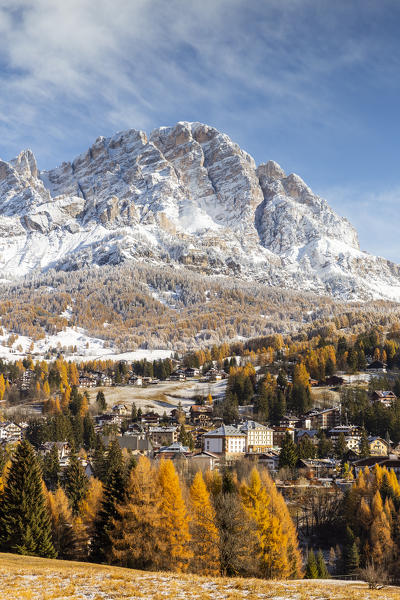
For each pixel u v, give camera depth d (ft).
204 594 165.17
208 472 403.13
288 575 304.50
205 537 268.41
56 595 158.51
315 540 438.40
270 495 352.90
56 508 349.20
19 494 280.92
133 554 255.09
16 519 274.36
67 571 192.75
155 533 259.39
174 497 263.29
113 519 269.44
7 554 236.02
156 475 298.15
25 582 171.73
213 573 261.24
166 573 203.92
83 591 164.86
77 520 359.46
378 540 389.80
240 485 354.33
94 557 279.08
